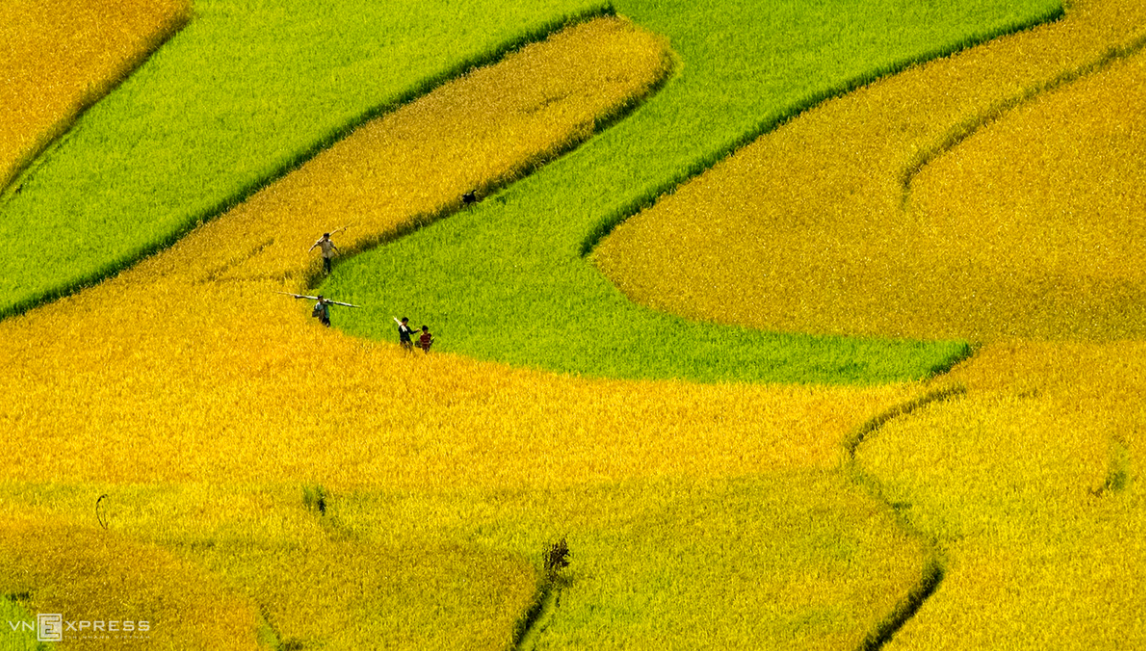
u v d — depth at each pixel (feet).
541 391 208.23
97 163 262.67
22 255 240.53
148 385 211.20
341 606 167.43
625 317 227.40
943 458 189.78
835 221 244.83
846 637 162.81
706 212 248.73
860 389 206.59
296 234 243.19
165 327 224.33
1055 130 262.67
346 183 255.70
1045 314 222.89
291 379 211.61
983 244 237.45
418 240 245.04
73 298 232.12
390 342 221.46
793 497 183.83
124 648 160.35
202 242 243.60
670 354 218.59
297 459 193.57
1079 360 209.77
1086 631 161.38
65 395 208.95
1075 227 240.73
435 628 165.07
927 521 178.81
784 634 163.32
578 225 246.68
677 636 163.63
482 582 171.12
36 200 254.27
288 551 175.42
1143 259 232.94
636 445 195.00
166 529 178.50
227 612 165.58
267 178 257.14
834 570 172.45
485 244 243.40
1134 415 196.13
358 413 203.92
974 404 200.75
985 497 182.39
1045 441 191.83
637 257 240.32
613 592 169.99
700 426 199.11
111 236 244.01
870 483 186.29
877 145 260.62
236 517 180.55
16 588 167.84
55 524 178.29
